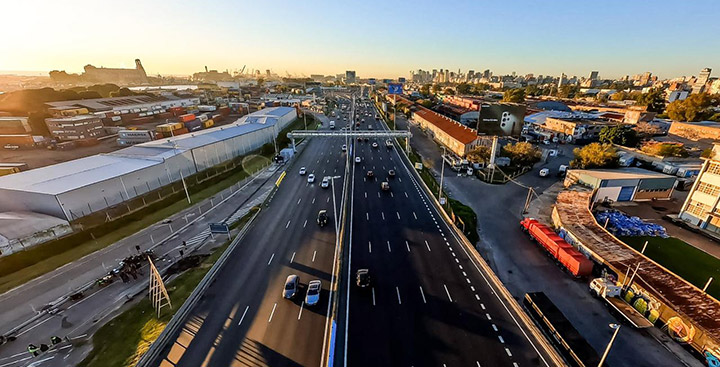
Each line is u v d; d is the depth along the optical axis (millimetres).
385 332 26922
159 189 58094
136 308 30328
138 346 25734
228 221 47969
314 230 44656
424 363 23984
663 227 46375
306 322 28156
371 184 63531
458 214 48812
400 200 55375
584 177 57594
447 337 26375
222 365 23969
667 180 55781
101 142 100375
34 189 44125
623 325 29000
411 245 40750
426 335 26594
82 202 46062
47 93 145125
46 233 40406
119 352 25328
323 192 59094
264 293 31922
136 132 95062
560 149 90938
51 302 31438
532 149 74438
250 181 66125
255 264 36844
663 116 132750
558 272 36781
